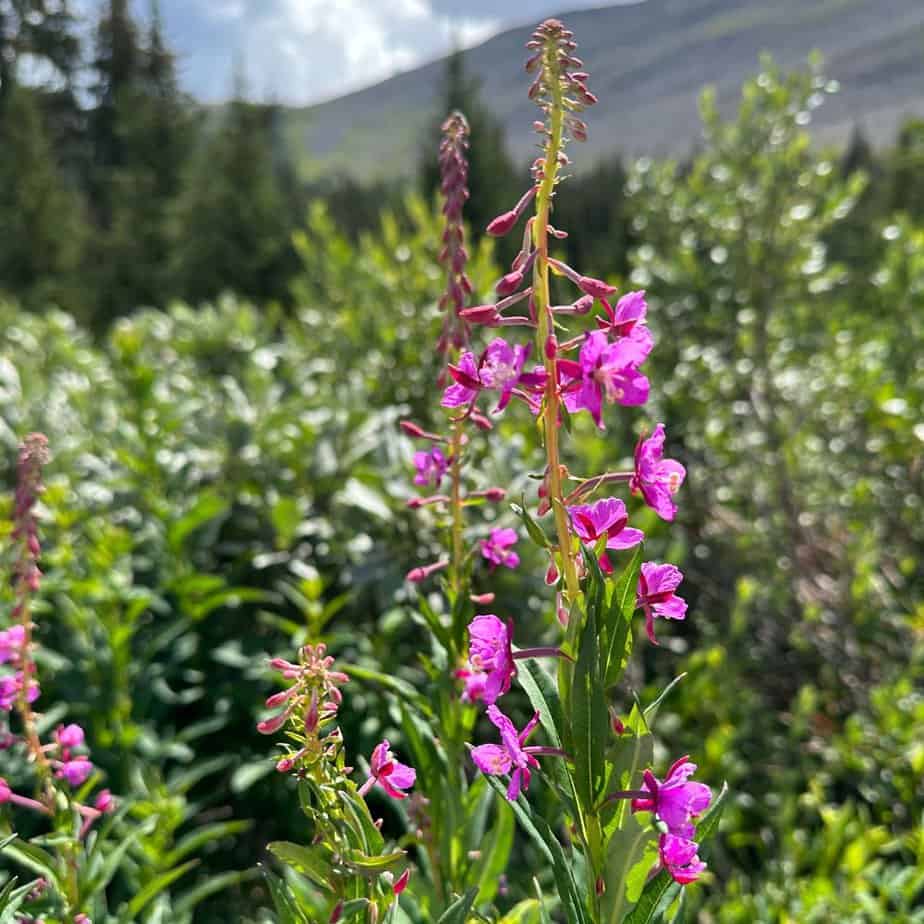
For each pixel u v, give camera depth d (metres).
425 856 2.66
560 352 1.88
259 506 5.56
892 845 4.08
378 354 6.79
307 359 8.05
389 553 4.59
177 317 9.02
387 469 4.80
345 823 1.84
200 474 5.71
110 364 8.55
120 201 39.53
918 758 4.50
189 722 5.08
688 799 1.75
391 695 2.77
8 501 4.81
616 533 1.86
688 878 1.77
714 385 7.75
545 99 1.85
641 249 8.27
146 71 55.03
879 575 6.98
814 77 7.36
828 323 7.94
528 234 1.88
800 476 7.33
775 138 7.47
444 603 4.18
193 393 6.81
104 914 2.78
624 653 1.80
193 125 45.78
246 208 36.16
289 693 1.82
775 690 6.46
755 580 6.72
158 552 5.14
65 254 37.38
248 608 5.44
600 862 1.87
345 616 5.30
